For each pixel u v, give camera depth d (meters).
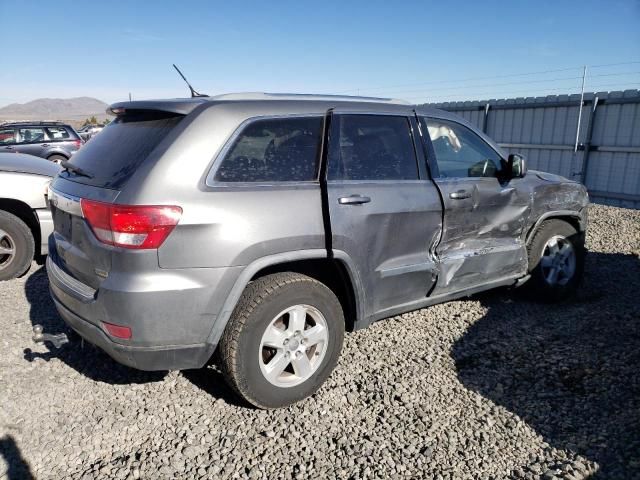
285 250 3.01
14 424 2.97
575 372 3.61
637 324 4.41
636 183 10.44
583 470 2.62
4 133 15.11
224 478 2.59
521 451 2.80
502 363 3.77
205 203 2.77
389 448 2.82
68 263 3.13
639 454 2.73
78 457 2.73
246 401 3.09
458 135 4.12
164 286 2.69
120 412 3.12
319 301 3.19
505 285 4.61
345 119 3.44
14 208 5.55
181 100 3.08
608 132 10.82
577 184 4.95
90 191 2.89
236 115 3.01
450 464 2.70
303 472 2.63
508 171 4.22
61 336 3.35
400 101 3.91
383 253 3.47
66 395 3.28
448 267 3.90
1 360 3.68
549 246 4.80
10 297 4.86
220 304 2.84
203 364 2.96
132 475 2.60
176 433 2.94
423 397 3.32
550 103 11.88
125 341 2.74
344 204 3.24
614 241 7.54
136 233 2.64
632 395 3.29
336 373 3.61
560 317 4.61
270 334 3.04
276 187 3.05
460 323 4.48
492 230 4.20
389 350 3.96
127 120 3.35
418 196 3.64
